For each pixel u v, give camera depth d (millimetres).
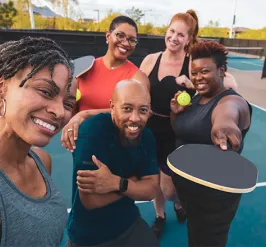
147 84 2340
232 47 21312
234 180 1102
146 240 1579
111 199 1396
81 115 1792
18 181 854
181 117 1881
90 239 1529
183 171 1152
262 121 6891
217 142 1372
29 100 739
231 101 1586
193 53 1738
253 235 2816
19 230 765
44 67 759
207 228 1171
